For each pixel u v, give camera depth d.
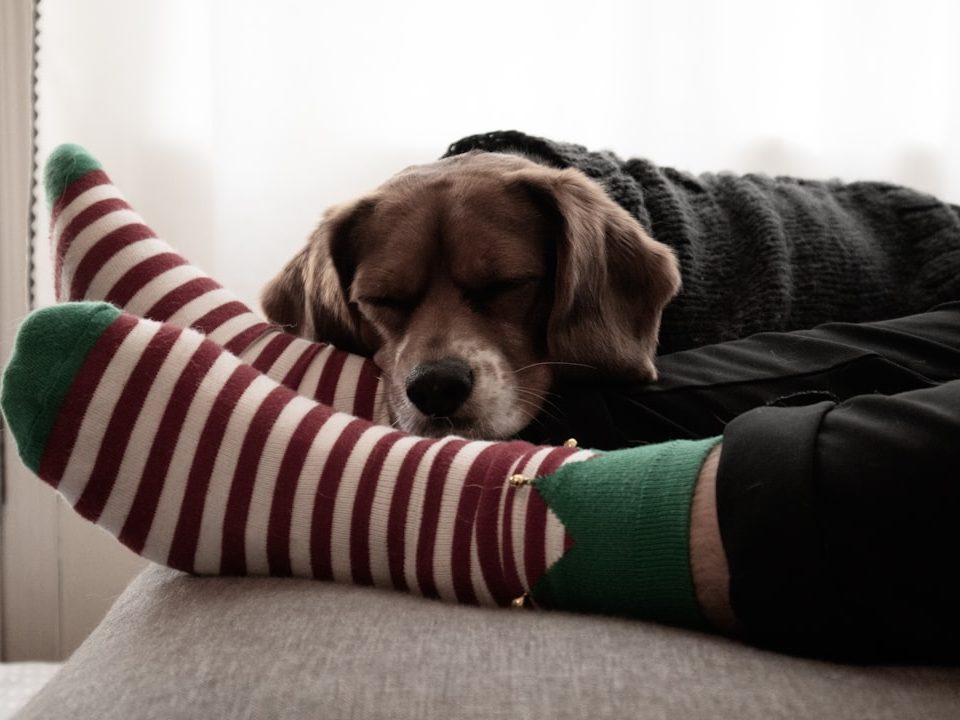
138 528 0.89
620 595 0.77
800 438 0.69
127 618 0.85
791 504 0.66
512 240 1.30
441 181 1.35
